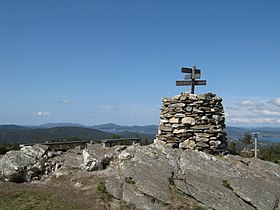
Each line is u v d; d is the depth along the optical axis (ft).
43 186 48.32
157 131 58.70
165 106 57.67
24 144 60.13
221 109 57.82
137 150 52.90
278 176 49.29
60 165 54.80
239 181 43.47
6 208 38.70
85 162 53.62
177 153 51.11
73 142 64.34
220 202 38.88
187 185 41.98
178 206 38.42
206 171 46.14
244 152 72.43
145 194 40.37
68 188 47.03
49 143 60.95
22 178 51.49
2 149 67.05
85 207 39.01
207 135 54.08
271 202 39.58
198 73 57.67
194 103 55.36
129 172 45.47
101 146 64.49
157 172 45.03
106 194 42.24
